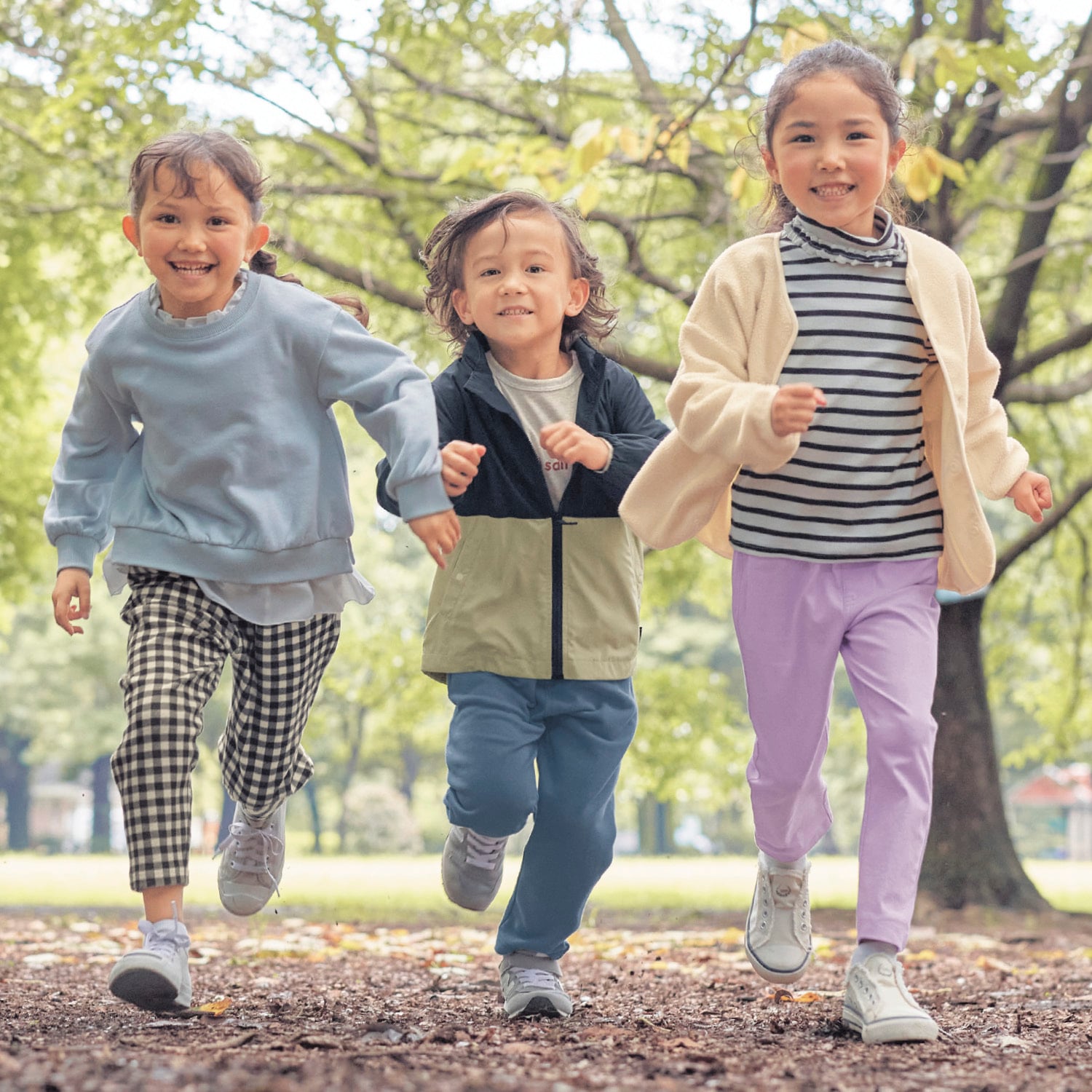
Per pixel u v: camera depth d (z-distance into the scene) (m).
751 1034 2.95
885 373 3.01
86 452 3.35
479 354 3.32
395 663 12.02
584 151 6.34
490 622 3.22
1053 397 9.70
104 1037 2.69
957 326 3.06
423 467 2.96
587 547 3.26
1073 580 12.02
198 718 3.02
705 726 11.95
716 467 3.10
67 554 3.34
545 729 3.31
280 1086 2.00
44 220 9.95
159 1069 2.11
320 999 3.76
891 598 3.02
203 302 3.16
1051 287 10.31
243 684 3.30
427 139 9.66
